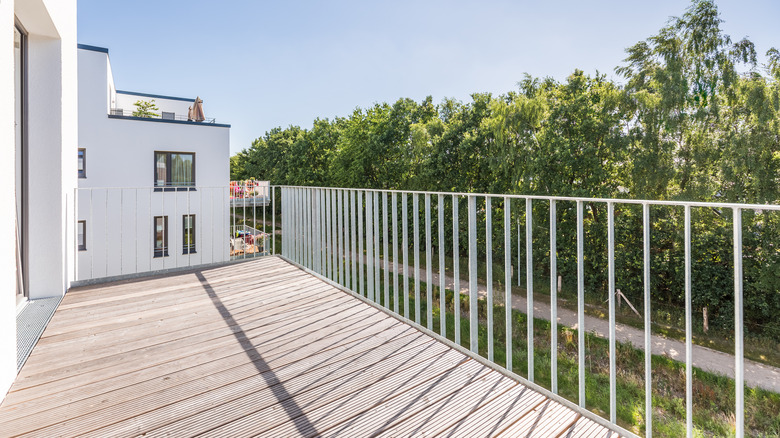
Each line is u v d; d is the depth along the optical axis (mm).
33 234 3078
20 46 3002
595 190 13992
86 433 1449
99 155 10078
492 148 16500
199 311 2891
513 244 15812
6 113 1698
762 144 10719
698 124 11906
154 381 1862
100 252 9992
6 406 1616
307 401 1711
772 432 7133
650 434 1504
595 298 13969
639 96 12398
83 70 9922
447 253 17688
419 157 18750
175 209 10391
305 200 4262
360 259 3176
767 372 9109
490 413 1643
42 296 3121
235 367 2021
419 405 1696
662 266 12797
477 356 2154
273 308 2973
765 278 11016
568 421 1590
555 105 14977
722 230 11828
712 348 10555
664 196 12773
